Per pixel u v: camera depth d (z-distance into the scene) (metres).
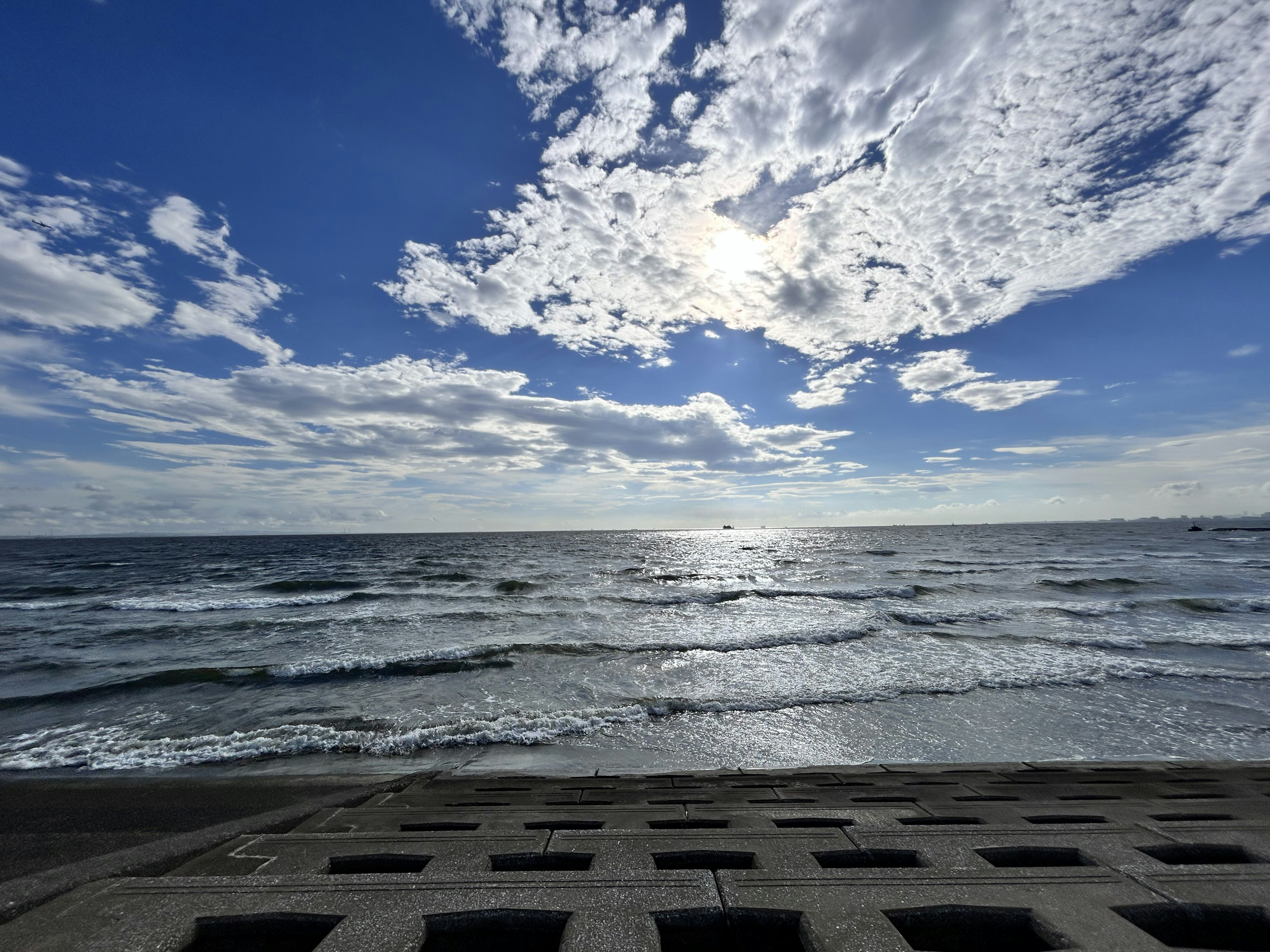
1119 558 39.97
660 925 2.38
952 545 60.00
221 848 3.30
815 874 2.69
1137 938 2.18
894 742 7.86
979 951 2.36
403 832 3.66
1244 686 10.25
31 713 9.45
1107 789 4.91
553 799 4.87
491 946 2.36
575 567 38.91
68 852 4.31
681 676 11.31
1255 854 3.02
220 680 11.23
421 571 36.25
